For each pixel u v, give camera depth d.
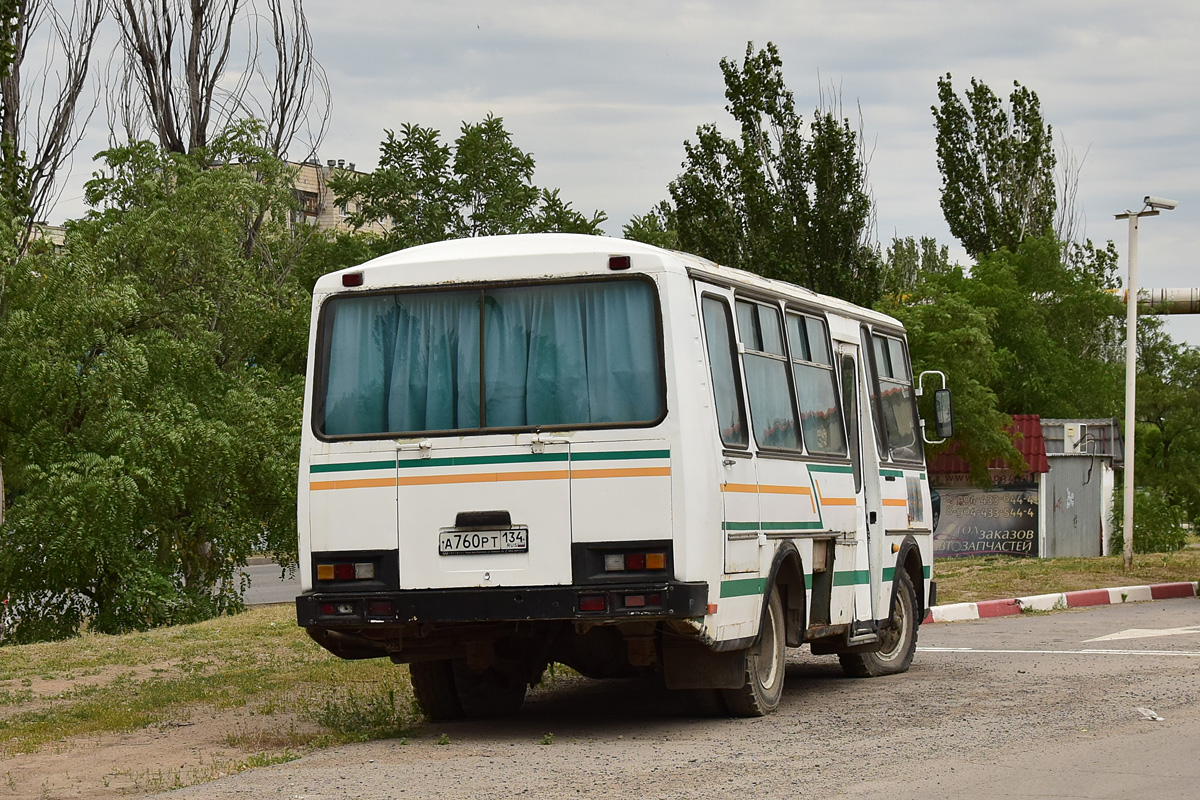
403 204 35.47
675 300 9.37
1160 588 21.91
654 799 7.20
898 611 13.45
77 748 9.88
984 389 34.09
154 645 16.39
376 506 9.57
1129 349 24.92
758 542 10.07
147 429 23.72
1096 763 7.93
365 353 9.84
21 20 29.81
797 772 7.89
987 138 48.56
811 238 36.25
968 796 7.08
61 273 24.64
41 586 24.31
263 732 10.36
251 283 27.61
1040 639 15.82
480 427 9.52
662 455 9.15
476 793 7.50
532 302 9.57
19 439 24.00
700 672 10.08
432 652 10.14
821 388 11.85
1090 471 36.31
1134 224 24.55
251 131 29.41
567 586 9.18
